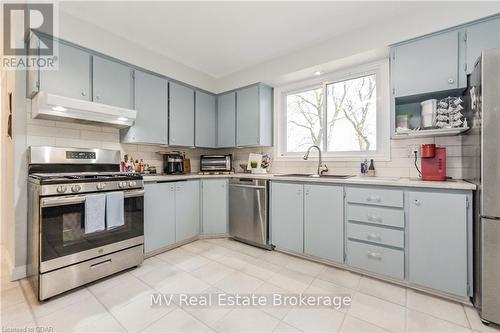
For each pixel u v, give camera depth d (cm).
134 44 267
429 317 154
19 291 183
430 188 177
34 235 181
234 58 309
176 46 278
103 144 260
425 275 179
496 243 144
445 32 194
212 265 233
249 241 292
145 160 304
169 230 270
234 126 349
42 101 189
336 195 223
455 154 209
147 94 277
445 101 200
